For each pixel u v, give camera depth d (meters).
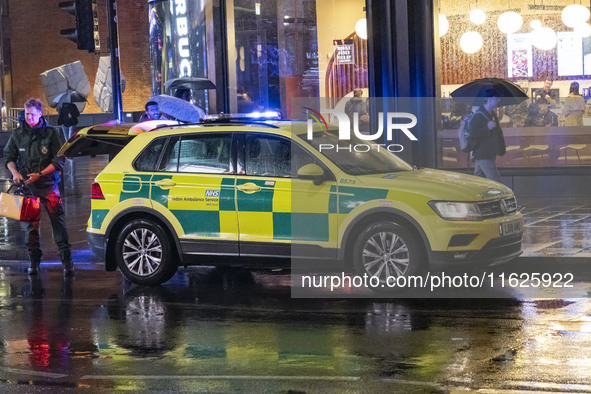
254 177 16.33
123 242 17.31
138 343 12.69
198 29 34.38
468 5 27.73
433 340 12.30
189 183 16.72
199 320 14.09
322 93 31.22
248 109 33.25
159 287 17.09
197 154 16.91
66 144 18.39
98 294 16.61
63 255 18.84
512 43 27.61
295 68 31.89
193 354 11.94
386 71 27.81
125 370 11.27
